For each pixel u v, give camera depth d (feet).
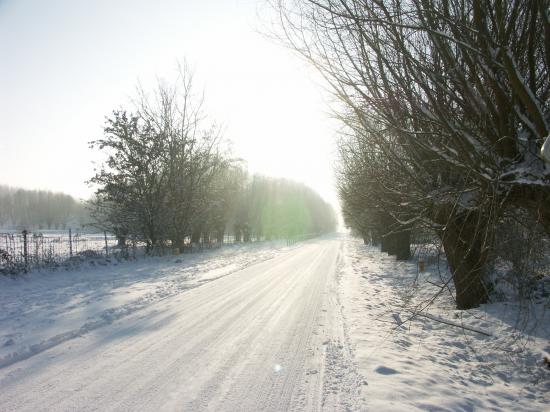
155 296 33.83
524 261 20.10
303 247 133.59
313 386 14.87
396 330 23.98
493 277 28.17
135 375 15.85
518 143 15.14
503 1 14.02
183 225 79.10
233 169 102.47
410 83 17.34
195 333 22.38
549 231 15.37
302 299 33.60
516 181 14.14
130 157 69.00
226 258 75.56
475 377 17.29
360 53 17.76
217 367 16.85
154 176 72.02
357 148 34.71
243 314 27.43
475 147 15.49
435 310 29.53
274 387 14.75
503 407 14.43
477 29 13.25
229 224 164.14
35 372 16.15
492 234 16.97
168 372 16.22
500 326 23.04
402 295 35.35
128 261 63.26
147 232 72.23
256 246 130.31
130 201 69.10
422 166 21.88
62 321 24.59
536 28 14.96
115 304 29.96
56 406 13.05
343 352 19.11
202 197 82.07
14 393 14.06
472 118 17.01
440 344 21.81
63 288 37.81
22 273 42.11
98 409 12.85
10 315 26.40
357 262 72.02
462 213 23.99
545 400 15.23
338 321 25.68
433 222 25.88
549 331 21.07
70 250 54.90
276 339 21.25
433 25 14.82
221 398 13.76
